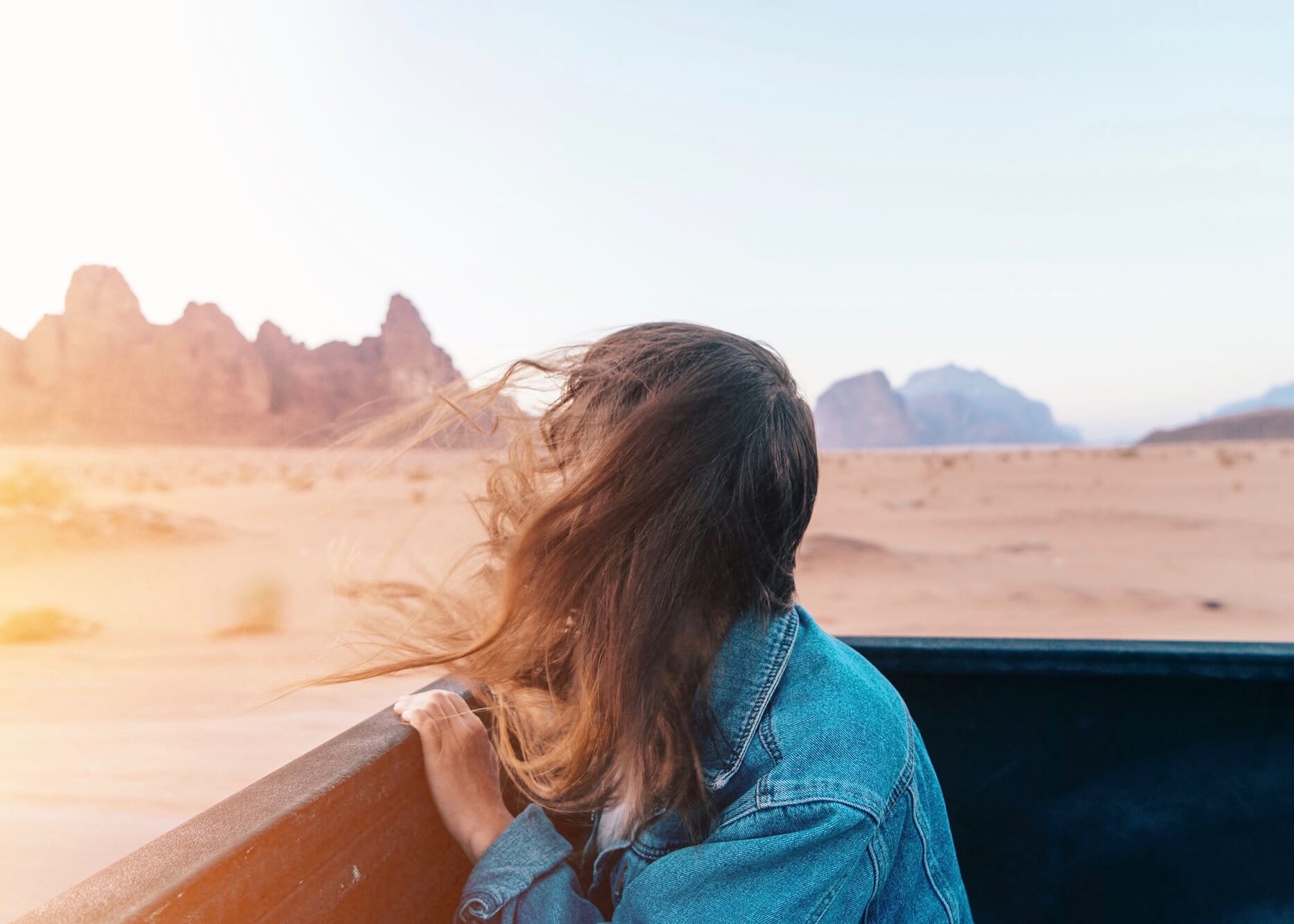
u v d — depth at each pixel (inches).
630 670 24.4
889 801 26.8
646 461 24.6
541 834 30.9
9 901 129.3
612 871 33.1
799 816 25.1
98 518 1236.5
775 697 27.5
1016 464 3097.9
